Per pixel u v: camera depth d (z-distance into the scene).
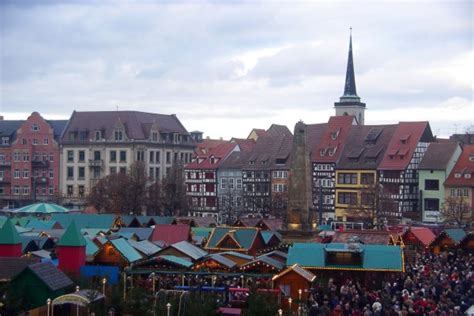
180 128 176.75
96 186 130.88
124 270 54.25
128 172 141.75
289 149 143.38
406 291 48.53
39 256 59.88
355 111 193.38
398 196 127.06
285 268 54.62
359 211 120.00
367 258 57.06
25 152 166.62
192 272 53.72
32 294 44.06
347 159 135.12
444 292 48.88
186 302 41.66
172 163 162.25
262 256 57.94
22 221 85.31
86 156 162.75
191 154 174.38
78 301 40.88
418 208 126.62
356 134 138.38
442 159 124.94
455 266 63.34
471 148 126.12
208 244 71.44
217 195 150.75
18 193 167.25
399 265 56.16
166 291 43.53
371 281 57.19
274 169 143.00
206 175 152.12
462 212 108.44
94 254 58.62
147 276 55.81
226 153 152.88
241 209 132.62
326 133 141.12
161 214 132.00
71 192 163.75
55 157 165.38
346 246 59.22
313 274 54.38
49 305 40.50
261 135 163.88
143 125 165.50
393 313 43.72
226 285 51.81
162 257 55.59
